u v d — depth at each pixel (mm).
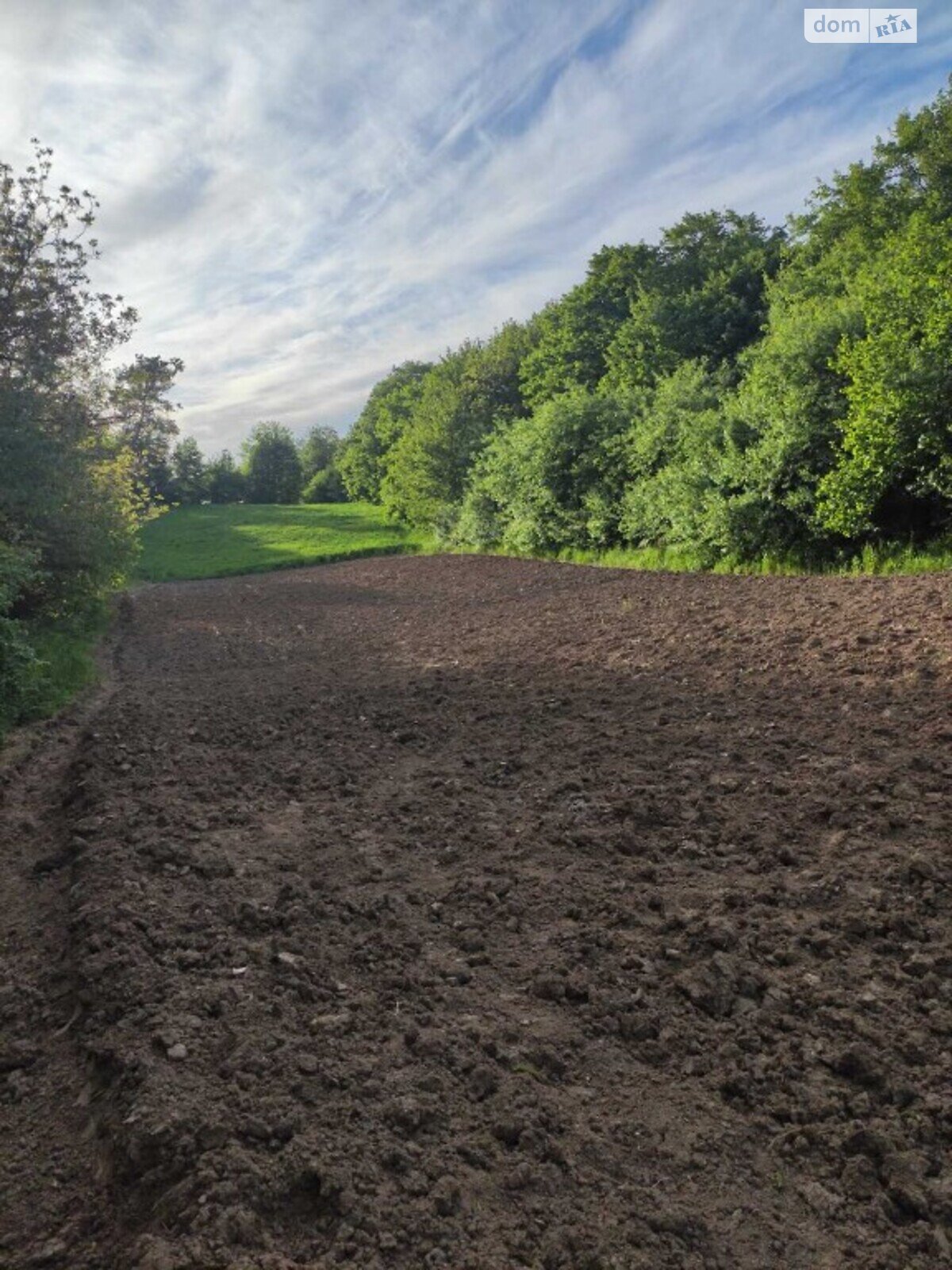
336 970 3654
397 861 4824
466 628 14039
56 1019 3492
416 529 41781
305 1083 2830
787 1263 2213
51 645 12109
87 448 13852
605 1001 3373
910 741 5789
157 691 10461
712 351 32938
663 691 7984
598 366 37625
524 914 4113
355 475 61875
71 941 4004
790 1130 2682
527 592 17891
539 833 5059
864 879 4176
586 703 7926
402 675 10453
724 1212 2379
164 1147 2529
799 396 15078
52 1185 2590
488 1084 2871
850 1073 2928
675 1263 2195
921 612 9438
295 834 5285
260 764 6840
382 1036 3158
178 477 86312
